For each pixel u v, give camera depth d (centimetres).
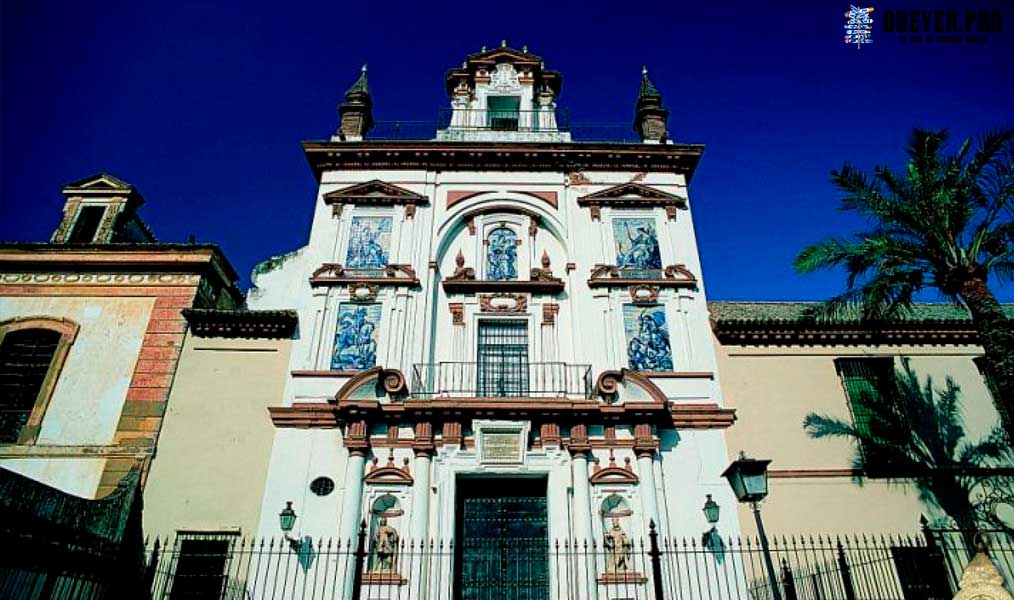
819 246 1505
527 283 1850
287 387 1667
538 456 1557
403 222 1955
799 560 1484
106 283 1809
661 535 1488
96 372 1673
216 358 1702
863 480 1588
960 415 1692
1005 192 1388
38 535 929
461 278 1866
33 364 1706
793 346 1775
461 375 1719
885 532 1521
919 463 1612
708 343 1773
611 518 1511
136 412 1614
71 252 1820
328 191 2011
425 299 1820
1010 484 1600
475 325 1811
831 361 1758
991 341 1321
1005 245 1387
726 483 1563
